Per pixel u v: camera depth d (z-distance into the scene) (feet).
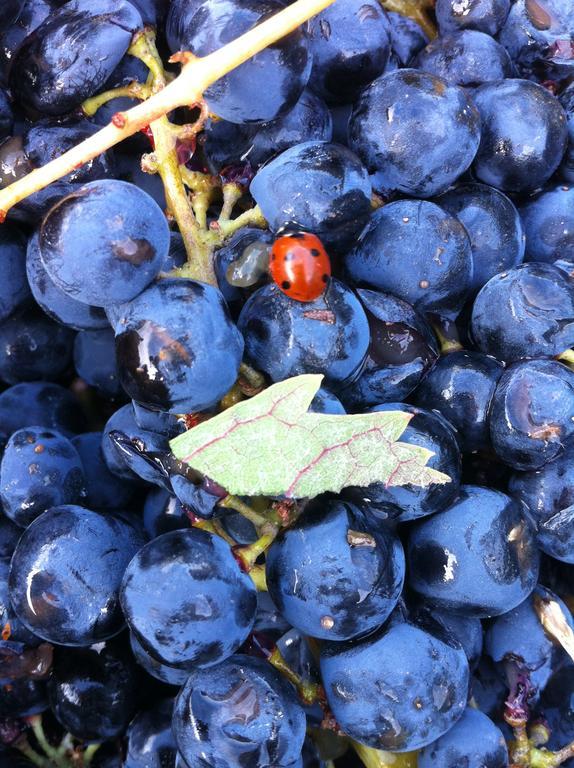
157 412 0.32
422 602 0.34
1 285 0.36
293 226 0.31
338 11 0.36
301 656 0.32
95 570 0.31
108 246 0.28
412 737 0.31
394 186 0.35
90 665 0.34
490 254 0.36
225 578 0.29
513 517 0.33
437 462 0.31
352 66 0.36
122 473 0.36
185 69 0.29
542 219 0.38
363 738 0.31
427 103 0.34
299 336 0.30
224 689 0.30
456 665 0.32
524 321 0.34
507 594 0.32
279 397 0.29
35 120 0.35
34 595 0.31
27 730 0.37
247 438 0.29
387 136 0.34
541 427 0.32
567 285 0.34
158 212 0.30
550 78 0.41
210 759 0.30
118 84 0.34
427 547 0.32
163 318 0.28
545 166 0.37
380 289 0.34
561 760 0.34
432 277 0.33
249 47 0.29
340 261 0.34
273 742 0.30
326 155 0.31
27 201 0.33
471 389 0.34
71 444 0.36
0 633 0.33
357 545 0.30
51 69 0.33
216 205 0.36
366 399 0.33
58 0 0.37
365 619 0.30
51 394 0.40
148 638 0.29
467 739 0.33
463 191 0.36
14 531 0.35
